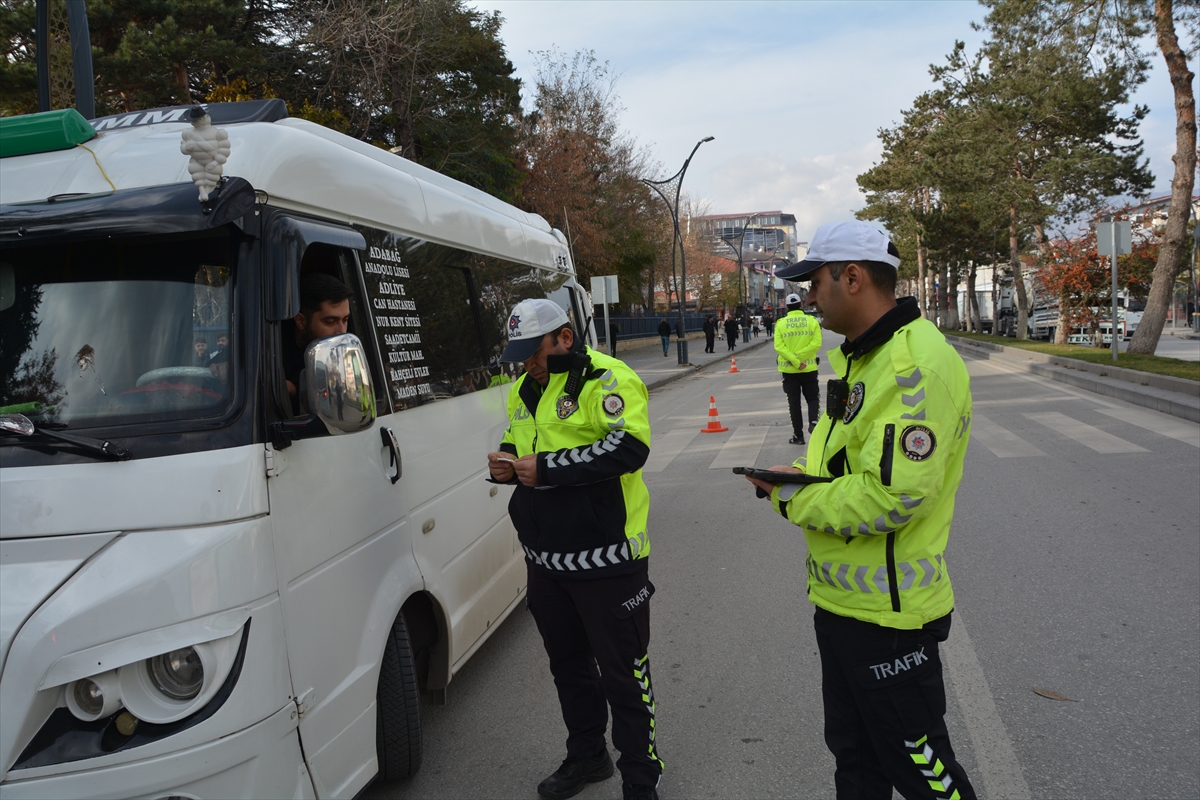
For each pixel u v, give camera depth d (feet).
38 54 23.20
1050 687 13.03
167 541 7.32
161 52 48.98
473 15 73.82
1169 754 10.98
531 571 10.66
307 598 8.52
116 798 6.97
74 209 7.98
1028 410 41.93
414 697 10.80
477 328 15.10
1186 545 19.33
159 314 8.20
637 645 10.31
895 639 7.29
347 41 58.54
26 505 7.35
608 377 9.82
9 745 6.82
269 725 7.73
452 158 73.51
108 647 6.97
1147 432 33.55
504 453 10.03
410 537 11.20
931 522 7.30
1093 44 61.93
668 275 204.95
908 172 152.56
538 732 12.89
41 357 8.14
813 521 7.27
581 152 94.43
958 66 99.66
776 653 15.06
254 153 8.80
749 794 10.78
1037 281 102.47
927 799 7.36
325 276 9.64
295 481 8.46
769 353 130.62
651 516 25.82
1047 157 89.76
